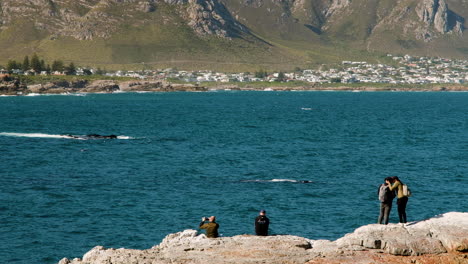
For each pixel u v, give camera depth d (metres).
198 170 88.31
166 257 34.97
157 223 58.00
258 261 33.28
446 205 67.00
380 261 33.19
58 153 103.69
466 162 99.19
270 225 57.62
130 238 53.25
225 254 35.03
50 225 56.62
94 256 36.06
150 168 89.75
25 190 71.50
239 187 75.19
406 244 34.75
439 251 34.69
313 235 54.72
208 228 40.25
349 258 33.62
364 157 104.50
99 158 99.06
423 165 95.62
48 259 47.75
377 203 67.25
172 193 71.00
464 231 36.09
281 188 74.75
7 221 57.56
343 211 63.38
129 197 68.50
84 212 61.50
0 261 46.94
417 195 71.75
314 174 86.00
